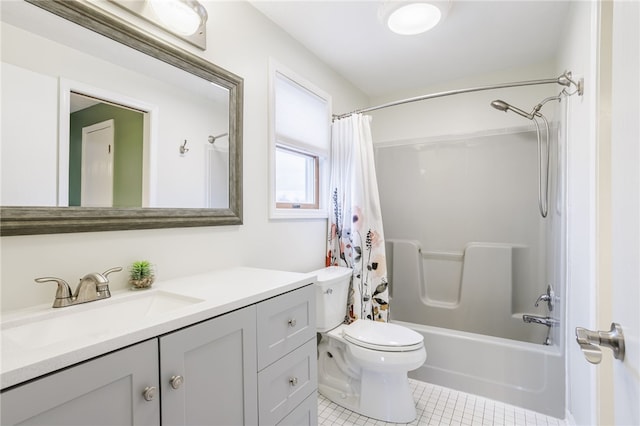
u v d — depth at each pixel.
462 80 2.69
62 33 0.97
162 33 1.26
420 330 2.20
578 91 1.50
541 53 2.25
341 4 1.70
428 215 2.81
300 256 2.04
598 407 0.94
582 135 1.46
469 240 2.65
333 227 2.29
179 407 0.80
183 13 1.29
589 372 1.34
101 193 1.05
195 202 1.37
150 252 1.21
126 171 1.12
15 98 0.87
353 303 2.11
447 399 1.93
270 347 1.11
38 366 0.57
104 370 0.66
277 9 1.74
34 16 0.91
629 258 0.53
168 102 1.27
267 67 1.79
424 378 2.14
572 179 1.66
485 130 2.58
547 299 2.12
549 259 2.20
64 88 0.97
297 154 2.16
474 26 1.92
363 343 1.68
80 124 1.01
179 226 1.28
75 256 0.99
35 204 0.90
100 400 0.65
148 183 1.19
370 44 2.12
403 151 2.92
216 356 0.91
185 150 1.33
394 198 2.96
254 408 1.04
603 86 1.15
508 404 1.88
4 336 0.77
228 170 1.52
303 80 2.08
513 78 2.48
